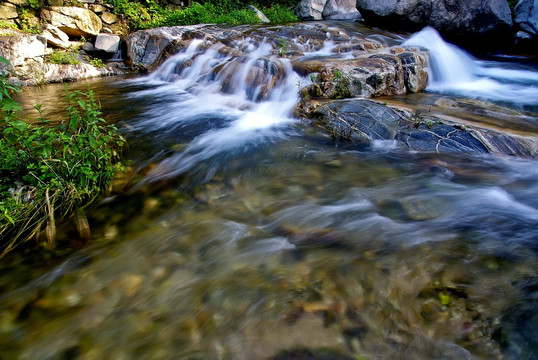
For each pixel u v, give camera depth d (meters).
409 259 2.66
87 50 12.47
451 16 12.05
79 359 2.04
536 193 3.61
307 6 16.64
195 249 2.97
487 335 2.00
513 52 13.26
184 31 12.41
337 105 5.72
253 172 4.36
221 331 2.17
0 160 3.63
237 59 8.38
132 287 2.58
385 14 12.14
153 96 8.50
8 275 2.75
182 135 5.68
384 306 2.25
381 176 4.14
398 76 6.99
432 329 2.06
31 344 2.15
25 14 11.48
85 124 4.10
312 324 2.16
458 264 2.57
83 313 2.36
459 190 3.71
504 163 4.27
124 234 3.23
